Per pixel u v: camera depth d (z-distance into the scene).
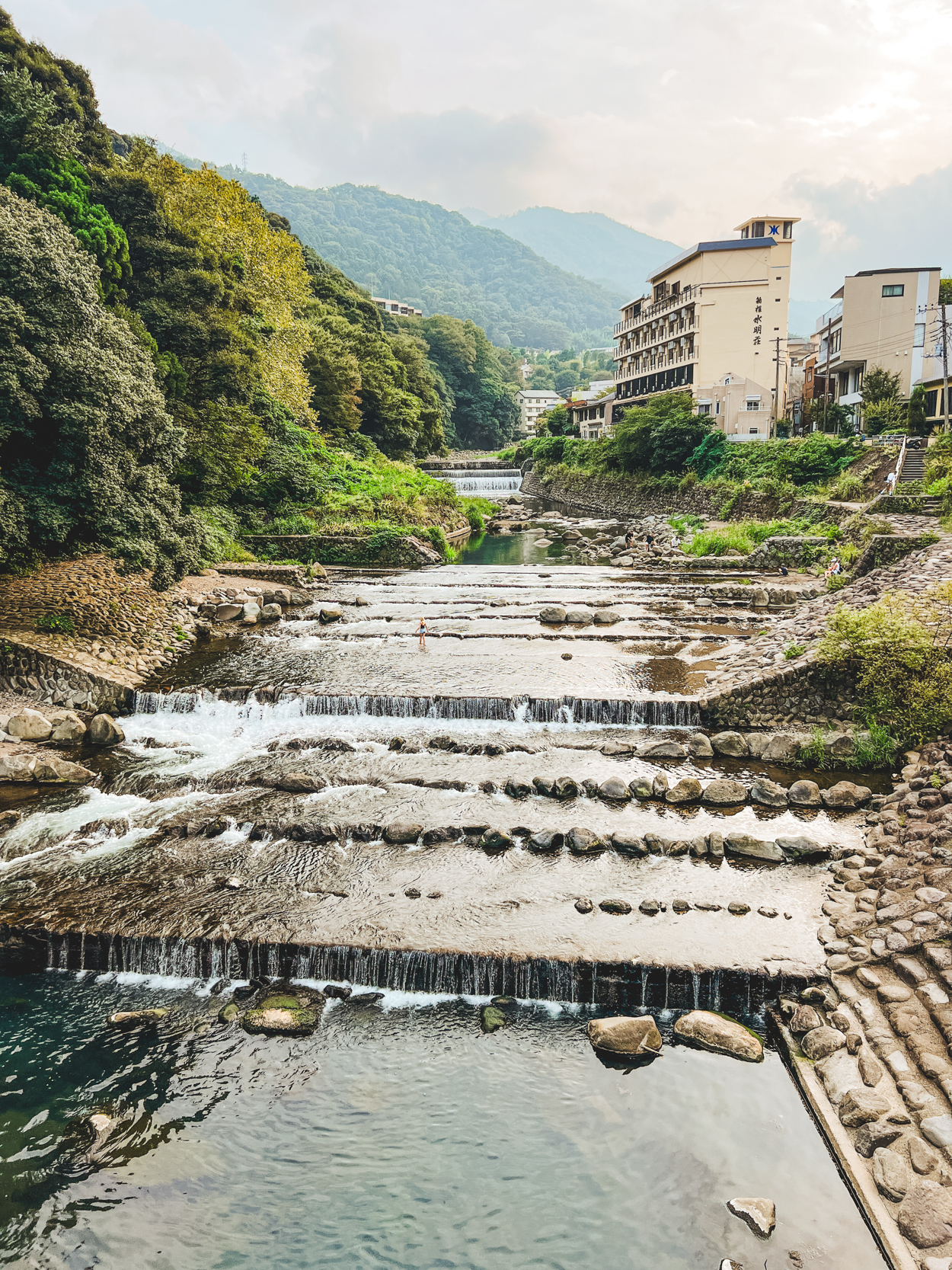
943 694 18.17
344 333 90.19
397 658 26.25
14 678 22.16
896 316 57.62
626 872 14.52
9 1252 8.32
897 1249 7.82
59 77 40.78
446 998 12.05
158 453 31.62
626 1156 9.34
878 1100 9.30
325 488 53.66
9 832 16.06
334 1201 8.89
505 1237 8.42
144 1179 9.16
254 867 14.77
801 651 21.09
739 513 55.75
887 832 15.16
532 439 111.19
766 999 11.56
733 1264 7.99
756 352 73.94
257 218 58.84
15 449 25.69
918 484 40.78
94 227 33.78
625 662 25.31
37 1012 11.80
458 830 15.83
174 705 22.52
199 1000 12.03
